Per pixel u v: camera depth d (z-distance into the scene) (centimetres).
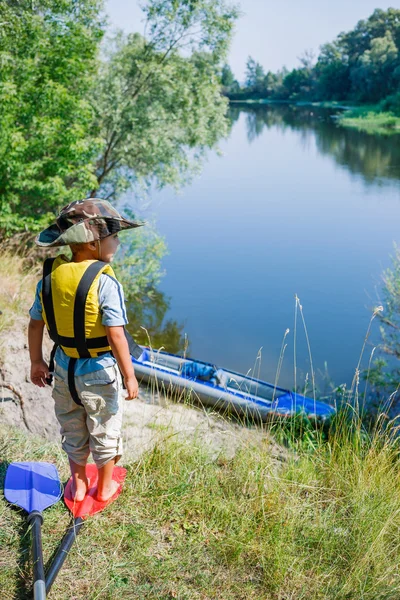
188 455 360
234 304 1292
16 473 326
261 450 377
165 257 1638
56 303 270
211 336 1126
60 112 1106
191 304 1288
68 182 1277
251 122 7462
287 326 1154
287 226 1997
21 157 1059
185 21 1338
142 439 436
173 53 1384
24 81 1103
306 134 5544
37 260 1075
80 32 1159
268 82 15762
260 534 302
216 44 1373
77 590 257
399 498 336
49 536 285
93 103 1329
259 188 2730
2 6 1102
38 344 298
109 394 285
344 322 1165
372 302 1272
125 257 1363
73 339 273
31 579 259
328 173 3139
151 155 1408
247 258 1636
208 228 1967
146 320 1211
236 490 336
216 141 1498
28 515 295
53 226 278
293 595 269
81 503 304
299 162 3600
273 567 280
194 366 804
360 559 289
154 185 1647
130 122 1370
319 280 1443
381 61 8819
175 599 258
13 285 670
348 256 1642
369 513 318
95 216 266
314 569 285
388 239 1816
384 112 7419
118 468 338
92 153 1141
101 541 286
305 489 346
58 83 1091
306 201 2414
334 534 307
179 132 1423
